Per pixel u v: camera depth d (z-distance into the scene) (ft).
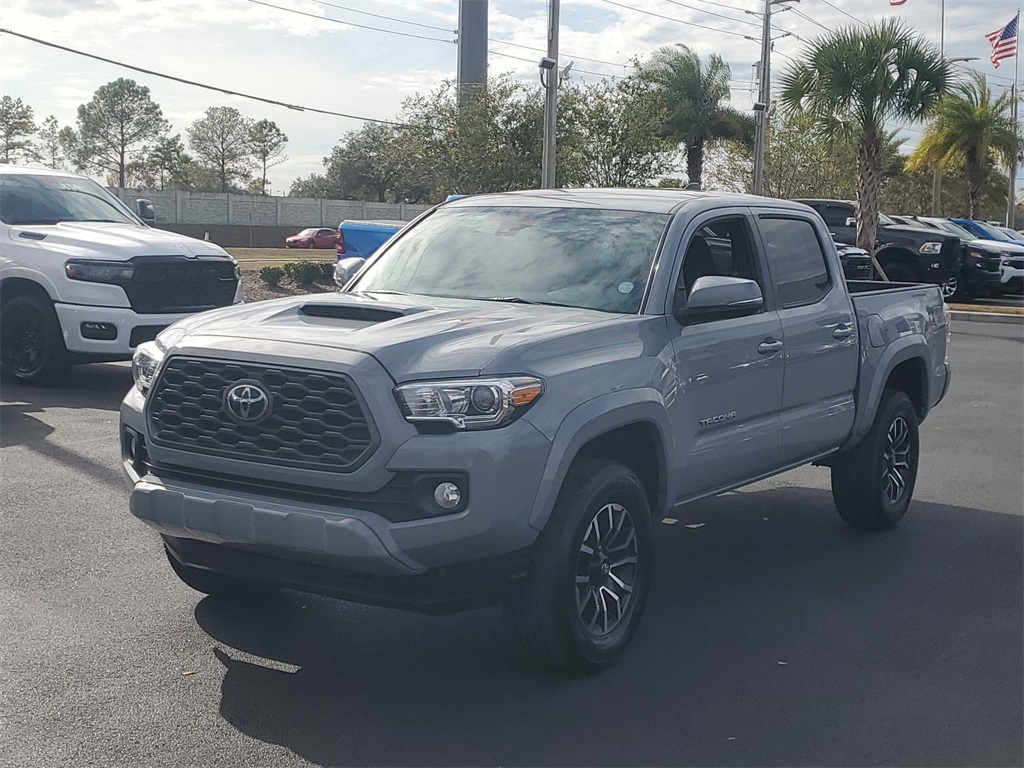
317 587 13.98
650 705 14.34
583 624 14.80
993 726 13.94
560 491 14.56
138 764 12.40
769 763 12.84
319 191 371.76
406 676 15.10
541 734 13.43
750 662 15.88
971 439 33.60
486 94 108.99
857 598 18.83
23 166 40.73
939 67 78.43
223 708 13.91
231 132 398.01
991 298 88.69
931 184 195.83
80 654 15.43
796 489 27.04
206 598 17.84
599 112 107.34
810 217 21.62
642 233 17.90
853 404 21.74
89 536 20.79
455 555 13.47
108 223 39.40
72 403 33.86
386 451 13.20
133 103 385.70
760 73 124.26
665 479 16.43
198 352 14.43
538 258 17.98
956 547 22.13
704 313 17.17
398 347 13.85
